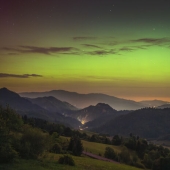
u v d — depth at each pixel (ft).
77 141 243.60
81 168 113.70
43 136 116.98
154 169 257.34
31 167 90.17
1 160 92.79
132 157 300.81
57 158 138.82
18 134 113.91
